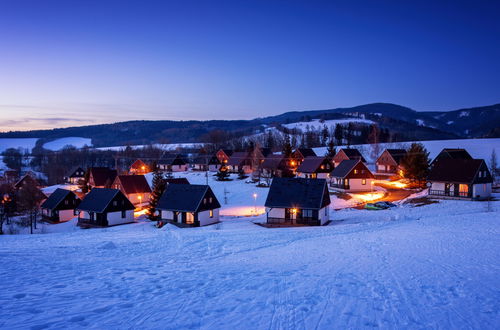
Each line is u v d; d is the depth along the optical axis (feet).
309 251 63.98
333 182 231.30
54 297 31.94
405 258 56.24
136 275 42.06
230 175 302.86
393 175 275.59
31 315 27.12
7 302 29.96
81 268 45.47
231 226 136.26
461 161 170.91
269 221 140.67
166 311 29.89
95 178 281.13
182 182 207.41
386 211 145.28
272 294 36.17
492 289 39.37
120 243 71.00
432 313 31.91
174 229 121.90
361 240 75.51
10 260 49.32
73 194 200.13
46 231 165.07
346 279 43.11
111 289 35.47
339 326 28.27
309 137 583.58
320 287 39.27
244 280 41.52
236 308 31.53
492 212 118.83
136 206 214.69
